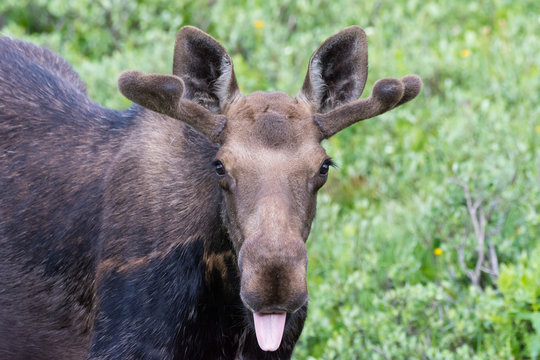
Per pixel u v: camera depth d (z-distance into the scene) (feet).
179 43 34.35
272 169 31.71
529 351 43.19
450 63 63.41
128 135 37.55
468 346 44.11
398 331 43.39
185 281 35.06
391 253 50.57
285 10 70.54
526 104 58.65
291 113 33.22
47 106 39.37
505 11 71.05
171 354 35.19
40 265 37.78
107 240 35.96
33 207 38.04
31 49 42.93
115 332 35.24
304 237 32.17
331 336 45.52
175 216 35.22
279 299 30.12
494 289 47.73
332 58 35.27
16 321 38.45
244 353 36.50
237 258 32.45
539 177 50.42
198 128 33.47
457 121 56.75
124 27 68.59
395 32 69.41
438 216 49.85
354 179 56.34
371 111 34.06
